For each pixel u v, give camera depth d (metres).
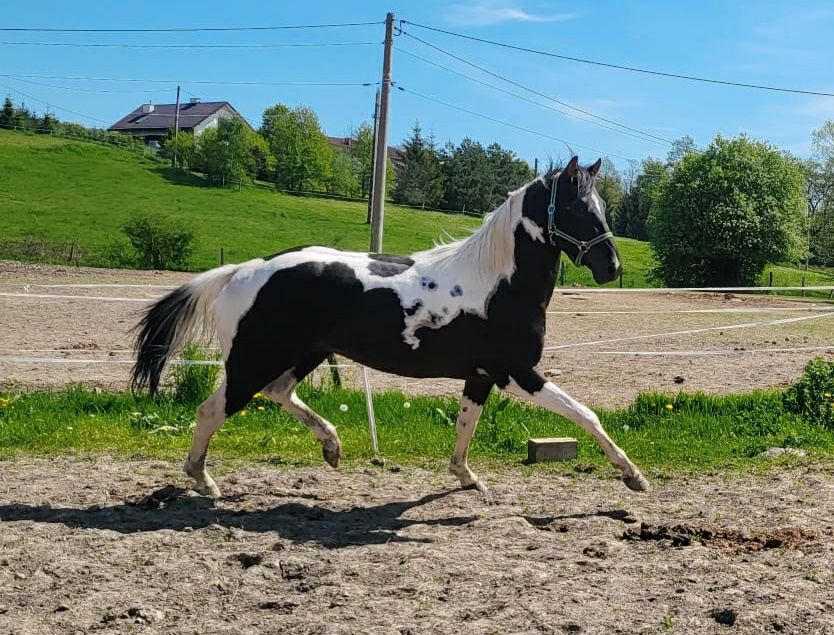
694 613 4.18
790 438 8.27
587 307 25.69
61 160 66.44
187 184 66.06
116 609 4.19
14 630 3.93
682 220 41.97
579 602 4.29
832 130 70.44
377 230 13.70
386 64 13.98
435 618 4.09
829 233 61.50
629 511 6.09
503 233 6.03
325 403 9.24
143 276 28.86
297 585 4.58
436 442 8.08
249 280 6.11
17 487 6.52
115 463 7.30
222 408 6.19
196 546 5.23
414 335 6.04
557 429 8.63
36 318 16.88
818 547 5.24
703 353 11.69
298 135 80.62
